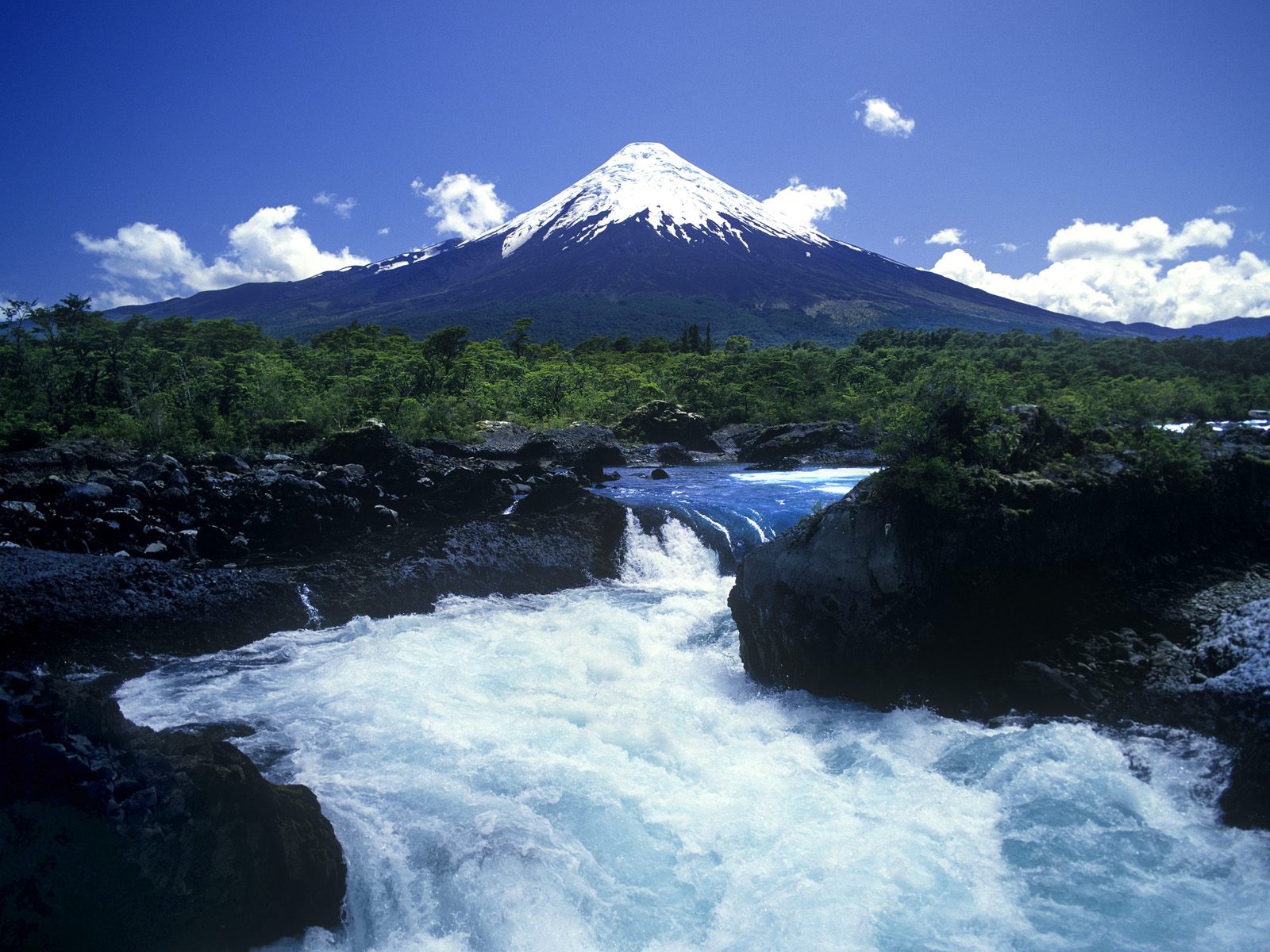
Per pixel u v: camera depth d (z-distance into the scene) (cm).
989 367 9844
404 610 2219
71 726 874
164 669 1772
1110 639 1620
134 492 2494
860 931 977
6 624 1725
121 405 4497
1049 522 1708
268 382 4775
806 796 1278
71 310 8431
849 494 1719
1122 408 2308
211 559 2420
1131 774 1298
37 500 2380
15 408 4162
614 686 1711
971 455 1728
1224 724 1321
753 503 3394
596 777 1295
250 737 1412
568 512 2933
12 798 830
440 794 1220
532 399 6975
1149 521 1858
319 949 959
